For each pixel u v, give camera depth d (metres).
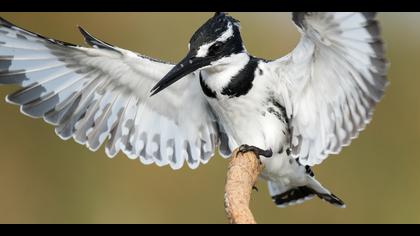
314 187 10.66
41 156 17.05
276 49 18.38
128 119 10.03
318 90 8.84
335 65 8.48
